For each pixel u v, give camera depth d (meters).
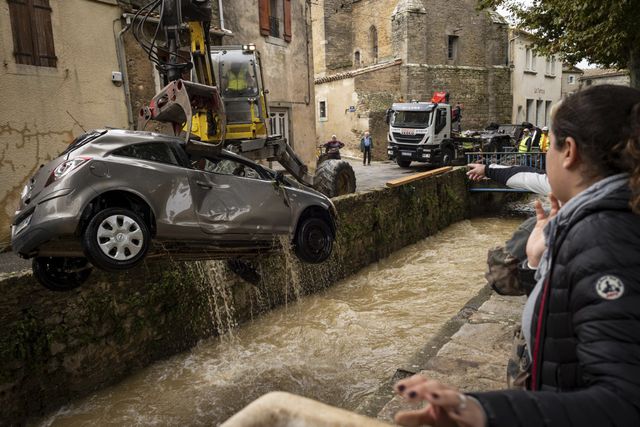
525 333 1.34
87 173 4.29
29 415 5.23
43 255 4.46
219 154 5.62
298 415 0.98
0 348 5.00
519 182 2.31
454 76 31.09
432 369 4.40
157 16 10.73
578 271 1.07
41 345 5.32
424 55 29.64
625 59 13.31
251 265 7.69
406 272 10.95
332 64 36.56
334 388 6.01
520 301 6.22
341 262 10.33
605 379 0.95
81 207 4.17
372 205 11.42
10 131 8.61
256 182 5.73
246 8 14.53
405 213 12.99
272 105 15.95
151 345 6.52
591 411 0.91
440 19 30.59
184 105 5.34
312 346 7.25
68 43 9.44
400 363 6.60
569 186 1.26
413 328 7.82
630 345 0.95
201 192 5.12
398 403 3.85
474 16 31.89
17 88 8.67
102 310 5.93
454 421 1.02
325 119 29.55
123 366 6.18
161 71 6.51
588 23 11.89
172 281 6.74
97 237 4.18
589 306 1.03
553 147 1.29
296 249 6.25
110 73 10.20
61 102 9.36
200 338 7.20
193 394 5.93
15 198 8.73
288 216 5.98
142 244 4.42
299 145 17.66
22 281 5.19
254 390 6.00
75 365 5.65
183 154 5.23
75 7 9.52
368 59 35.53
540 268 1.32
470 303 6.28
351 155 27.75
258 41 15.11
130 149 4.74
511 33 32.88
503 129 25.36
